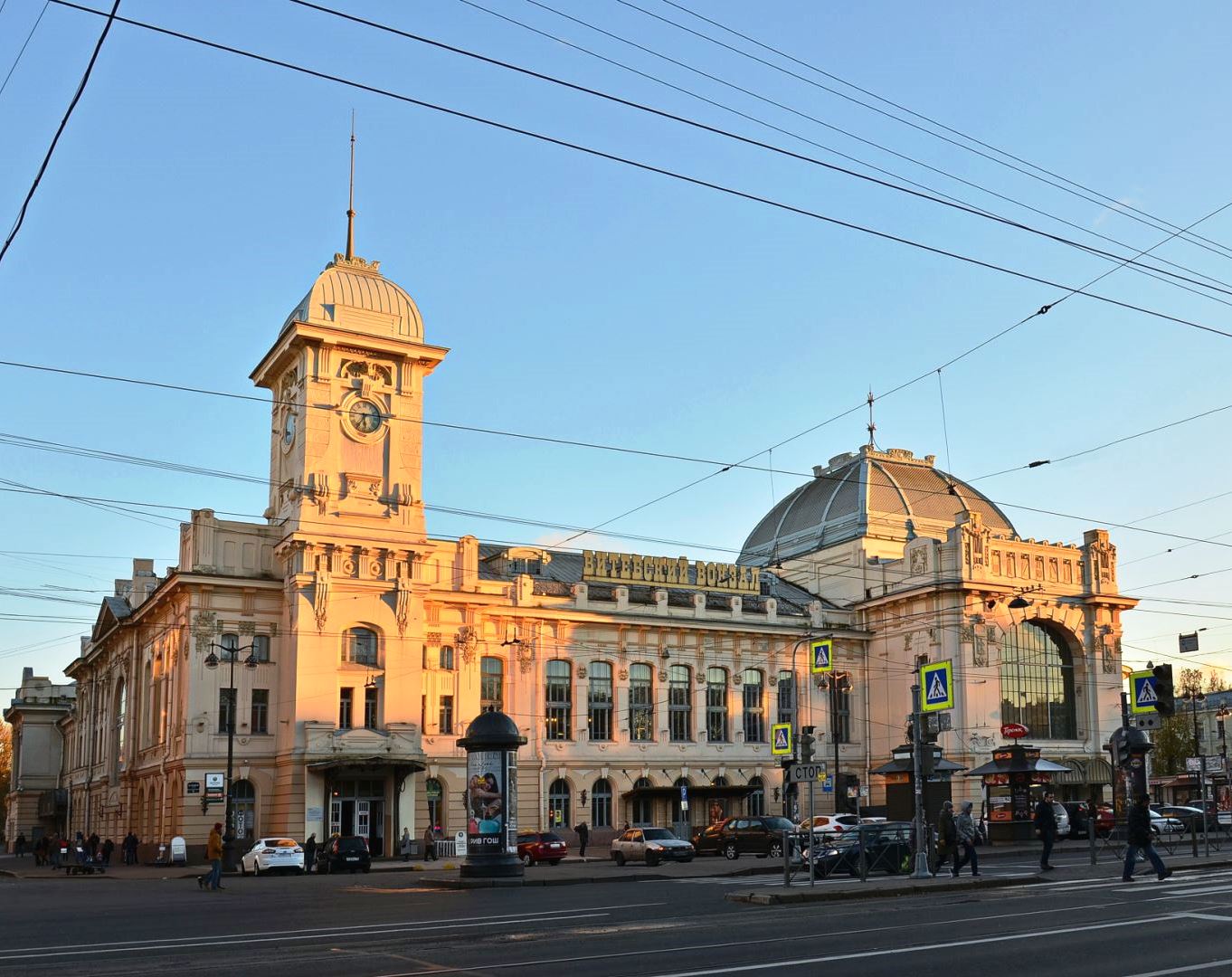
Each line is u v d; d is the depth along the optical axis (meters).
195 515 62.53
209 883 39.47
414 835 63.41
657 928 21.88
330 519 62.97
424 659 66.56
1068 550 83.81
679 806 74.56
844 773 78.81
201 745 60.41
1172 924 20.59
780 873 41.03
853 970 16.20
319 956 18.56
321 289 65.06
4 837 140.12
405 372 66.62
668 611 76.50
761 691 79.50
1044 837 35.50
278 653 63.25
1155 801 84.50
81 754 96.44
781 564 91.44
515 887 37.78
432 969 16.94
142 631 73.00
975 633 78.25
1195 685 130.62
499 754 40.75
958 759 76.31
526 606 70.75
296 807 59.75
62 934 22.84
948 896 27.75
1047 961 16.81
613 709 73.81
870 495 87.69
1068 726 82.19
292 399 66.50
